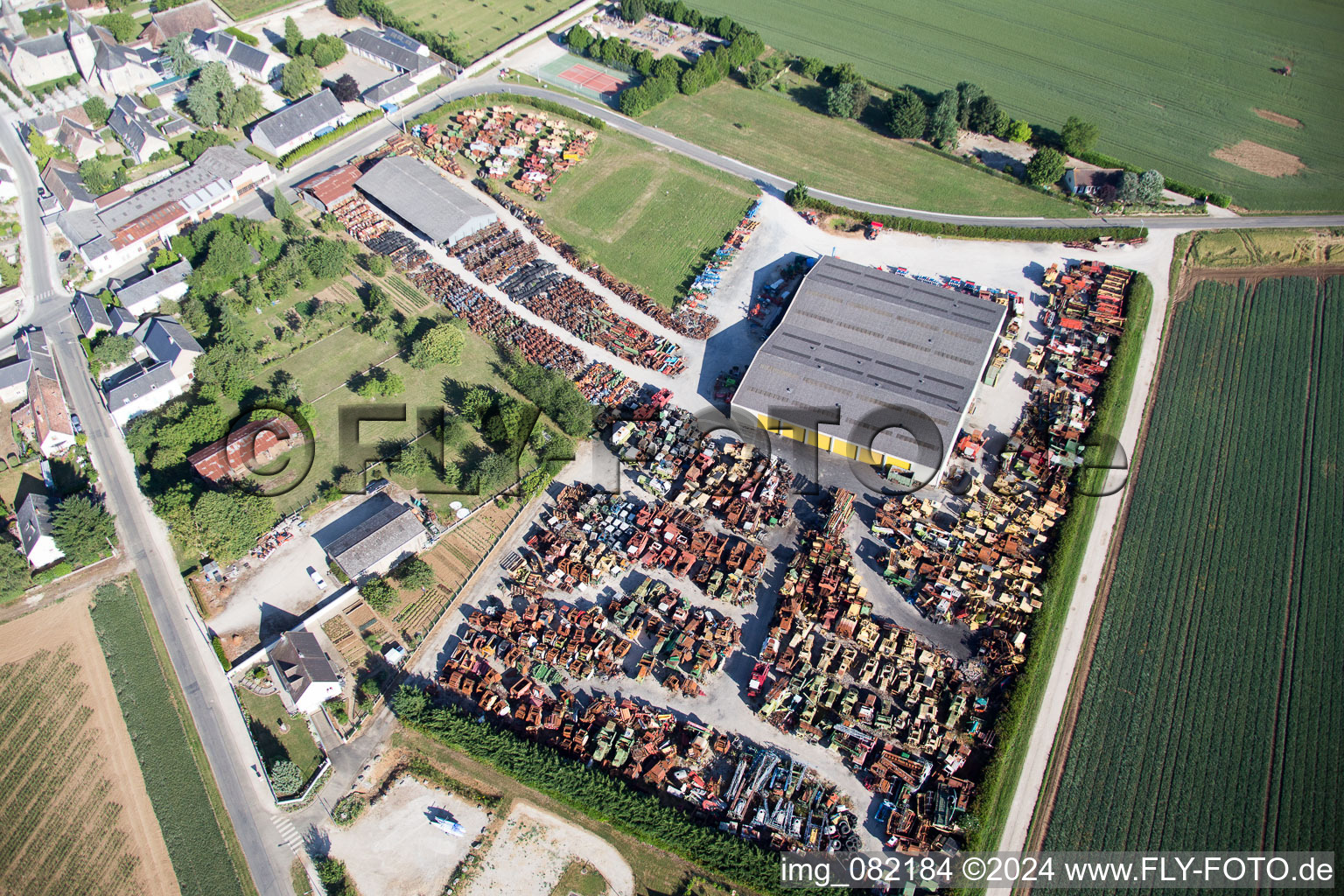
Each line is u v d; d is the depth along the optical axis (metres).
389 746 117.56
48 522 135.25
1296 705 118.44
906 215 199.50
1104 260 186.00
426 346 164.88
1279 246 186.38
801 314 166.00
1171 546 137.50
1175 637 126.44
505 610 131.88
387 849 108.19
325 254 181.12
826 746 117.12
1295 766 112.69
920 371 154.38
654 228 198.25
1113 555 136.88
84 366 167.25
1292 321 171.88
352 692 123.38
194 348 163.00
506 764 113.50
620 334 172.25
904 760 114.19
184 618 130.50
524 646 127.06
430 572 134.75
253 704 121.62
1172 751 114.75
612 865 106.75
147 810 110.94
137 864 106.31
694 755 115.44
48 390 156.88
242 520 135.12
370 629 129.62
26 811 110.88
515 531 142.50
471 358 169.38
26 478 147.62
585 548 138.12
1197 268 184.25
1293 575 133.00
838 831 108.69
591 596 133.75
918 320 161.75
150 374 157.00
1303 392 159.38
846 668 124.00
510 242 192.88
